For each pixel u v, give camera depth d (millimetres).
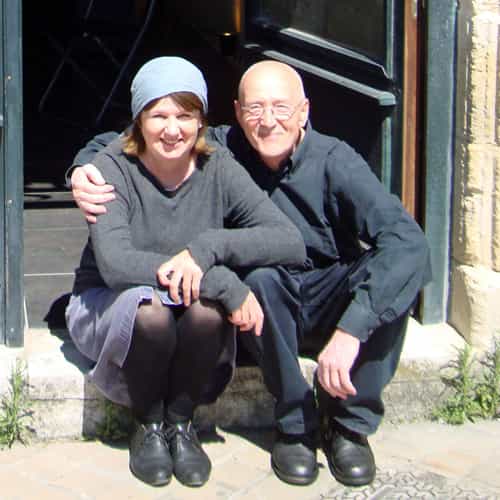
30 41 8477
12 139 3369
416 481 3178
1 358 3441
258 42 4539
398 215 3088
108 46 8422
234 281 2986
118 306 2975
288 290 3121
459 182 3623
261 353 3121
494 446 3414
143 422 3193
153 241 3131
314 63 4098
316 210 3209
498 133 3488
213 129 3410
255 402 3461
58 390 3336
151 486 3107
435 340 3654
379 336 3059
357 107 3803
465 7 3498
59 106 7312
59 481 3129
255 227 3094
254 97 3086
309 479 3135
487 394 3584
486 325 3594
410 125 3625
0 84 3336
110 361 3072
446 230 3703
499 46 3434
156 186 3119
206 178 3148
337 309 3203
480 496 3098
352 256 3277
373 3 3715
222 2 8336
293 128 3123
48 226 4848
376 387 3127
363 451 3188
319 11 4078
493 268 3598
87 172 3078
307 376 3393
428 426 3545
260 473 3207
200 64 7859
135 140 3100
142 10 9016
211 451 3326
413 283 3010
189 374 3090
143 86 2990
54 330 3670
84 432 3379
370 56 3764
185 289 2945
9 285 3469
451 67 3578
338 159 3158
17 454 3285
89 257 3273
